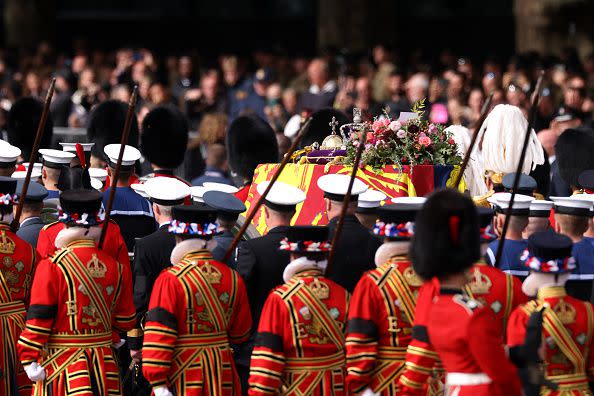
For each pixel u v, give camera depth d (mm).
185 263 27547
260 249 28797
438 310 23156
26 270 30562
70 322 28500
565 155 38375
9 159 33469
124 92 64062
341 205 28781
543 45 83250
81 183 32844
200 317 27391
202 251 27734
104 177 36656
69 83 70688
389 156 32844
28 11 100500
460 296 23094
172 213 28000
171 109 39219
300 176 33406
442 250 23094
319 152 34719
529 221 30672
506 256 29578
